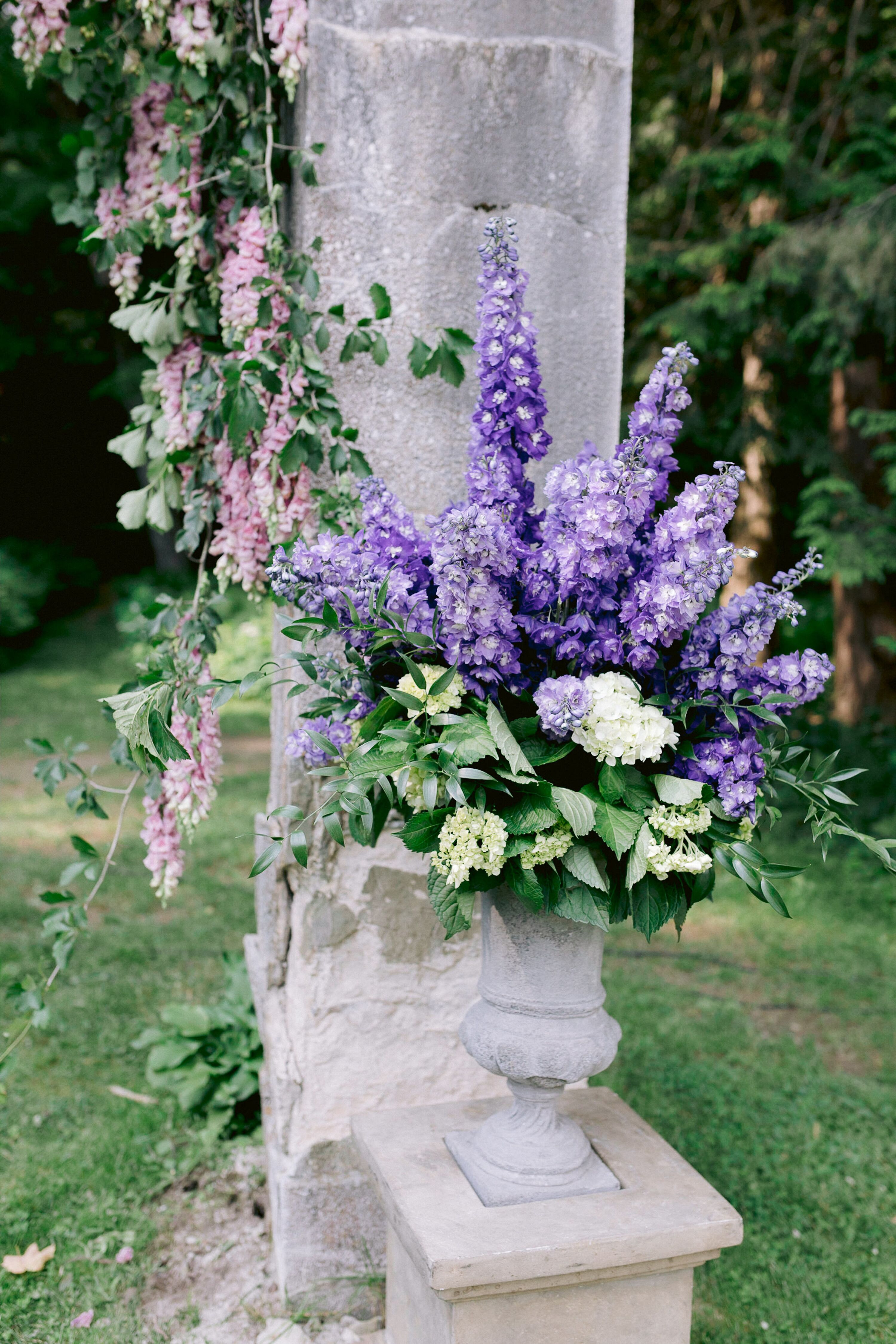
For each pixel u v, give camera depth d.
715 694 1.58
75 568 14.22
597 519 1.43
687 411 8.05
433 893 1.62
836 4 7.61
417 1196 1.73
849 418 7.23
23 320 14.08
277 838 1.59
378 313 2.09
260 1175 2.72
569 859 1.55
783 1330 2.26
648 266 7.68
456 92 2.16
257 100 2.17
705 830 1.56
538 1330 1.67
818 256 6.86
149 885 4.84
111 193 2.31
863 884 5.22
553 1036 1.70
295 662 1.70
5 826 5.75
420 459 2.24
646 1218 1.67
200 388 2.17
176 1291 2.33
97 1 2.19
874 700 7.66
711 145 8.12
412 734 1.51
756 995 4.00
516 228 2.02
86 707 9.09
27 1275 2.35
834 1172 2.83
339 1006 2.29
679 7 8.02
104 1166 2.73
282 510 2.07
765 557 8.18
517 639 1.56
